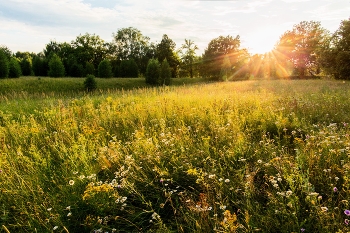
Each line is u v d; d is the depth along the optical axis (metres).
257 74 64.06
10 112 8.24
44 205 2.71
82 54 68.31
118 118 6.77
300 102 7.52
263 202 2.69
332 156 3.19
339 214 2.11
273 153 3.42
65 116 7.05
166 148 4.00
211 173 3.12
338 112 6.02
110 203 2.78
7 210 2.73
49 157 4.01
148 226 2.54
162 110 7.24
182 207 2.69
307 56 52.91
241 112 6.89
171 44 68.19
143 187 3.16
